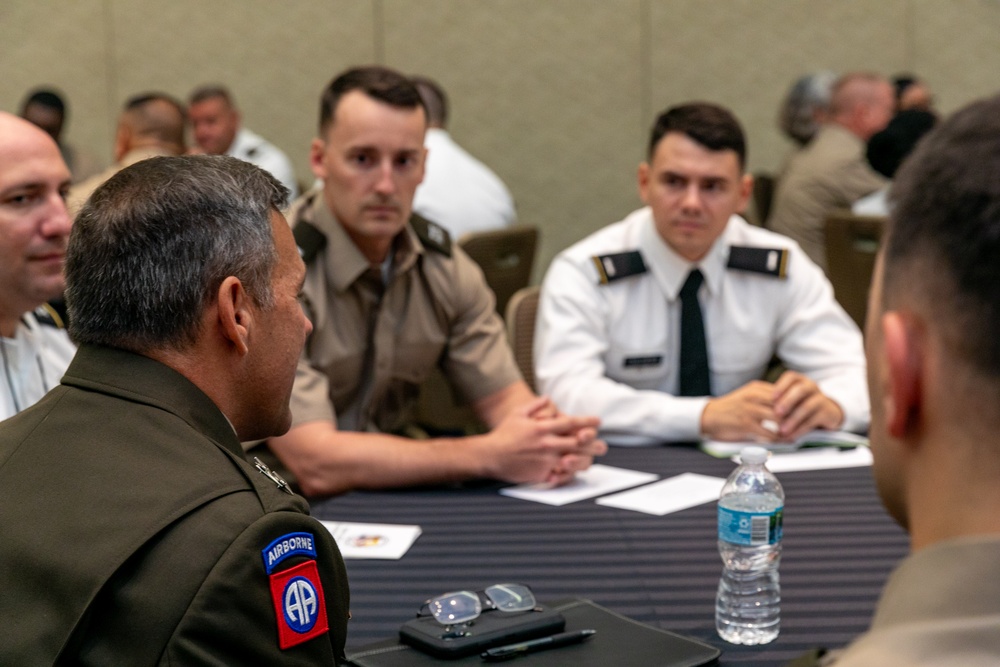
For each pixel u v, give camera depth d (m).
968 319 0.49
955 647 0.45
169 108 4.27
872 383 0.57
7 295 1.72
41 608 0.87
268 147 5.02
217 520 0.88
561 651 1.17
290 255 1.08
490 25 5.48
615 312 2.39
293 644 0.89
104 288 0.98
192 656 0.83
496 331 2.36
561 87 5.54
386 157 2.09
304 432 1.96
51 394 1.00
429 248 2.27
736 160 2.30
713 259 2.40
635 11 5.51
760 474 1.41
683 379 2.40
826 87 4.88
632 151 5.59
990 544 0.47
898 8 5.55
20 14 5.34
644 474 1.92
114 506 0.90
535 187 5.60
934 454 0.51
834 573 1.44
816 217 4.35
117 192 1.00
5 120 1.69
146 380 0.98
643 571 1.46
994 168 0.49
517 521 1.68
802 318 2.41
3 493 0.93
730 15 5.53
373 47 5.46
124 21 5.37
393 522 1.68
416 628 1.19
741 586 1.31
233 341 1.01
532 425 1.86
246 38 5.40
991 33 5.57
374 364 2.24
